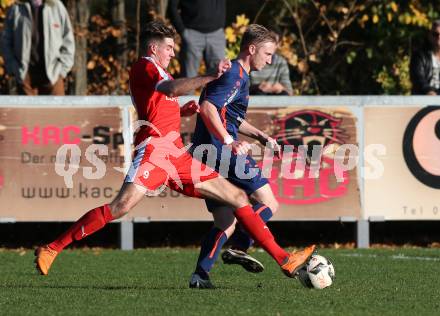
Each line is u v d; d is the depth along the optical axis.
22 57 37.06
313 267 21.92
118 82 47.44
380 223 39.03
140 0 48.25
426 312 18.52
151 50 21.56
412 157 34.44
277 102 33.88
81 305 19.34
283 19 50.59
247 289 22.25
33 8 37.09
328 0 49.78
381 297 20.72
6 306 19.30
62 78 37.84
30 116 33.38
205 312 18.25
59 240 21.69
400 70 49.34
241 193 21.77
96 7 49.66
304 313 18.14
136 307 18.97
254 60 22.48
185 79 20.34
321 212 34.12
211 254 22.36
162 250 33.91
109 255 31.73
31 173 33.41
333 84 50.59
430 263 28.78
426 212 34.53
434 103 34.44
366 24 49.78
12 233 38.19
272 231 38.91
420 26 48.62
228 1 50.66
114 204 21.50
